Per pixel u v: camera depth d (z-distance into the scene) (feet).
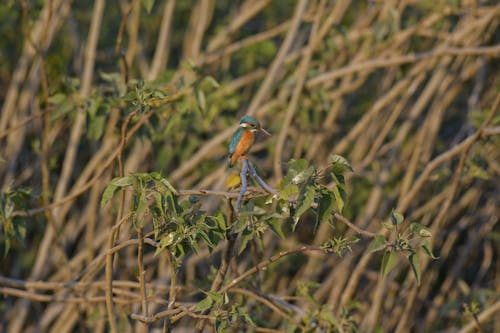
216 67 46.47
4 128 41.50
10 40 46.91
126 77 30.48
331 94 42.42
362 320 44.06
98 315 34.01
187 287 28.43
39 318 42.29
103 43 50.55
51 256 41.39
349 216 44.80
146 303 21.27
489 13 38.27
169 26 43.60
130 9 29.22
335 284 43.80
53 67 40.78
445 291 46.34
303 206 18.56
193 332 40.45
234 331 29.48
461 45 42.39
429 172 34.42
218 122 45.44
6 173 42.39
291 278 47.73
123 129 24.44
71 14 46.96
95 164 38.42
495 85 47.50
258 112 40.22
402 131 42.96
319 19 38.78
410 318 44.55
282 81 44.55
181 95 29.04
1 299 43.50
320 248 20.59
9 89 44.34
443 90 43.04
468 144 32.45
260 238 20.43
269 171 44.47
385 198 45.98
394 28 39.09
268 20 54.03
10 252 44.34
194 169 43.98
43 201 35.06
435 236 34.60
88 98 30.66
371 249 19.19
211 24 54.13
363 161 43.19
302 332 26.55
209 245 19.34
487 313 32.65
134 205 19.76
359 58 42.01
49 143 40.70
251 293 26.32
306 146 43.60
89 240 37.37
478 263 53.21
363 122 41.52
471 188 46.14
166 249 20.56
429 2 39.68
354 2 53.01
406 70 45.16
